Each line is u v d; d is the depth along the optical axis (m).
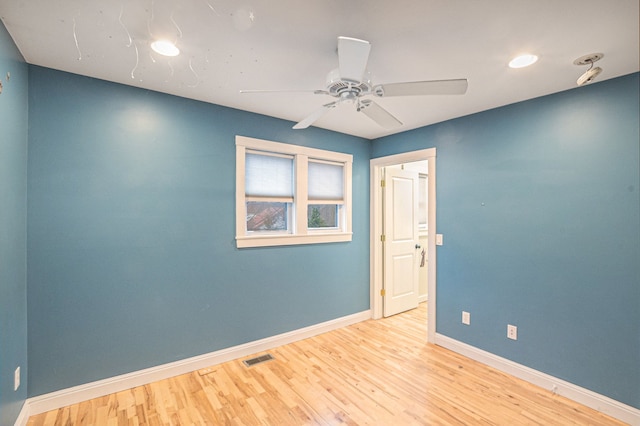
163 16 1.54
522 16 1.53
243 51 1.89
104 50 1.89
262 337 3.12
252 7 1.47
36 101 2.07
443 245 3.27
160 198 2.54
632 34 1.68
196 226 2.72
